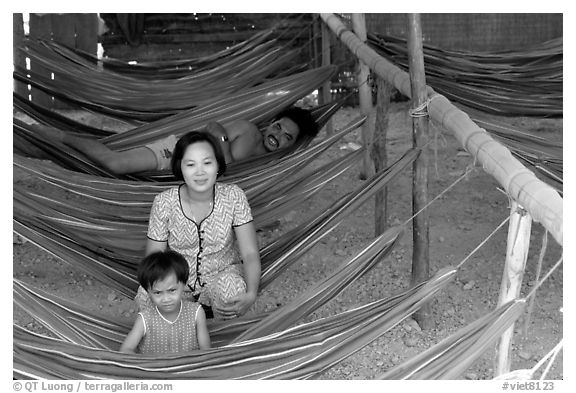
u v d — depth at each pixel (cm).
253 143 445
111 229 332
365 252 287
